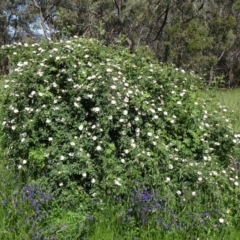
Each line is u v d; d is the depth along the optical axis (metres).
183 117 4.54
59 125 4.14
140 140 4.08
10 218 3.24
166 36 26.81
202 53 23.70
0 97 4.85
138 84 4.64
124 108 4.14
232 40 25.61
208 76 28.41
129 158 3.92
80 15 27.34
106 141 3.94
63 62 4.50
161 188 3.75
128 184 3.65
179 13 24.61
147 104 4.34
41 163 4.03
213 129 4.77
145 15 24.97
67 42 4.98
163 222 3.32
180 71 5.79
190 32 21.11
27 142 4.16
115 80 4.25
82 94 4.16
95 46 5.05
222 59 30.97
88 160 3.76
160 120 4.37
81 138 3.98
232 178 4.19
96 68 4.44
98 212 3.50
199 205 3.63
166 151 4.04
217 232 3.45
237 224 3.64
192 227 3.37
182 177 3.91
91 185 3.75
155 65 5.43
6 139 4.78
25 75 4.43
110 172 3.68
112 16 26.61
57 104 4.32
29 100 4.47
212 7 26.27
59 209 3.55
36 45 5.22
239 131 5.37
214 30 23.56
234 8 27.03
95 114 4.18
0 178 4.03
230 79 30.98
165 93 4.81
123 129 4.04
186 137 4.47
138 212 3.42
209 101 5.53
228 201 3.87
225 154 4.71
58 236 3.13
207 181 3.84
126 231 3.29
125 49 5.61
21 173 4.11
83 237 3.15
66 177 3.70
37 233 3.05
